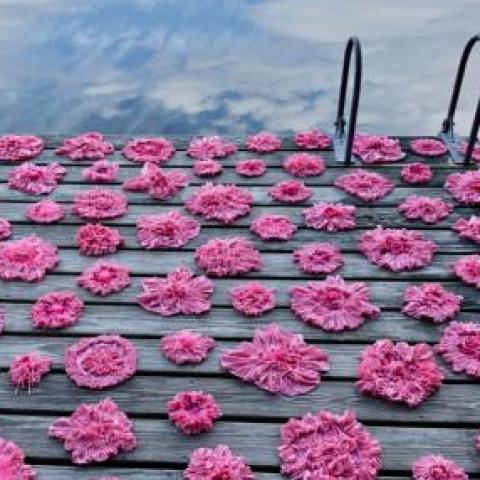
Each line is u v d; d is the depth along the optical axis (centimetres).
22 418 307
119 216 401
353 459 292
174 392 317
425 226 396
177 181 422
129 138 465
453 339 333
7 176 430
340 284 356
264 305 347
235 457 294
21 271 363
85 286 357
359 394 316
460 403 313
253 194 418
